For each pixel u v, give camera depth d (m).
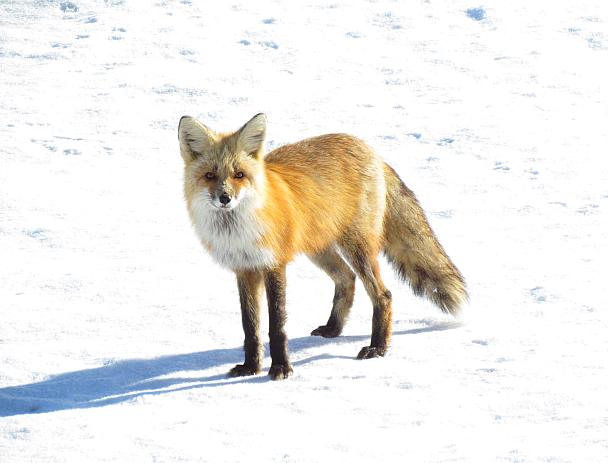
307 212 10.25
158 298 12.26
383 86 25.52
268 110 23.61
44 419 7.98
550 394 7.82
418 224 11.31
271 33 29.91
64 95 24.62
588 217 15.71
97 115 23.19
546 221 15.70
